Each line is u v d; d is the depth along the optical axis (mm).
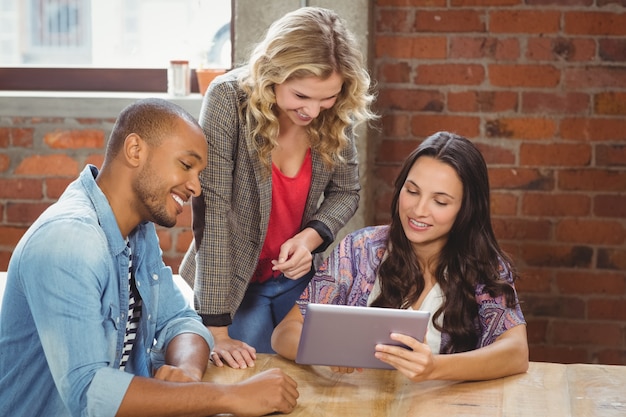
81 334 1858
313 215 2818
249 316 2791
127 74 4164
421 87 3938
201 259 2605
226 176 2611
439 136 2473
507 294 2430
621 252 3941
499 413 1979
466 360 2156
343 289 2537
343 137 2660
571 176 3926
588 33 3842
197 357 2195
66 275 1859
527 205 3959
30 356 1974
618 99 3865
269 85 2473
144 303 2189
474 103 3922
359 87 2551
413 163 2477
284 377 1981
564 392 2115
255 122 2582
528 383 2178
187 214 4070
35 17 4230
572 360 4023
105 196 2023
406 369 2080
